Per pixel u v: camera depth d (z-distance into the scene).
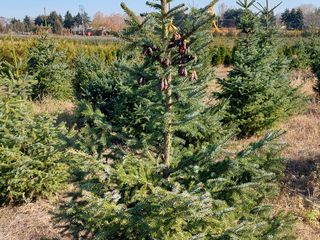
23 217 6.15
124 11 2.75
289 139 9.45
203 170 3.30
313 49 19.56
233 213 3.20
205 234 2.95
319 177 7.05
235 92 9.17
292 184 6.97
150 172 3.23
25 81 6.81
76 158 3.03
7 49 19.94
